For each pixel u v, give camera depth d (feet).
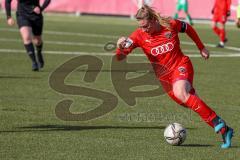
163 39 68.39
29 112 85.71
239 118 84.48
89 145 66.80
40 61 133.69
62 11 315.37
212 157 62.18
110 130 75.15
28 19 129.29
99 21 289.12
